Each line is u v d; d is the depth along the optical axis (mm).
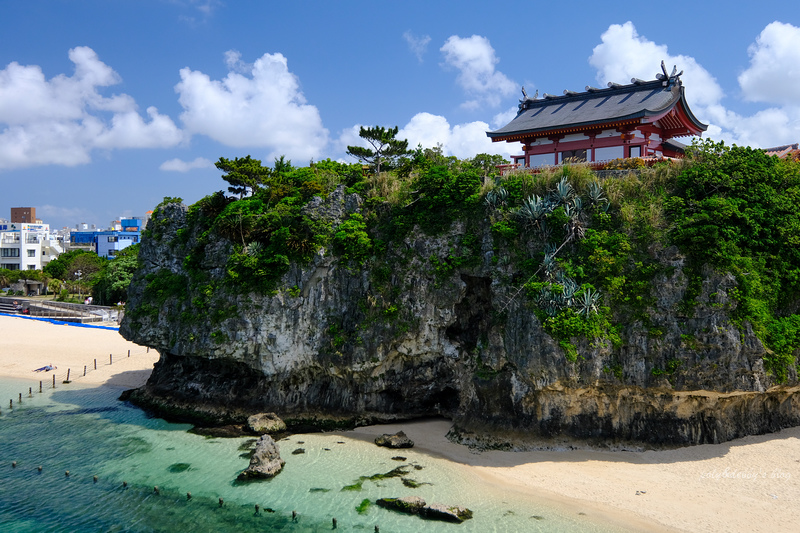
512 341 36094
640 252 35531
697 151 39500
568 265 35938
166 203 51219
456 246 40156
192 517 28250
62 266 113688
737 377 33250
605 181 38469
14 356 62281
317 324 41656
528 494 29672
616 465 32625
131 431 40250
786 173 38719
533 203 36844
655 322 34219
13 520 28266
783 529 25469
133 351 64500
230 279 43062
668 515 27094
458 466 33250
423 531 26328
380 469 33031
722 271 33812
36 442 38188
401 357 40906
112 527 27594
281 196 46688
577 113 49500
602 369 34062
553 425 35375
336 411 41375
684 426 34594
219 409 43000
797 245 35844
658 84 47156
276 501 29469
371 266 41625
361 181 47375
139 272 50125
